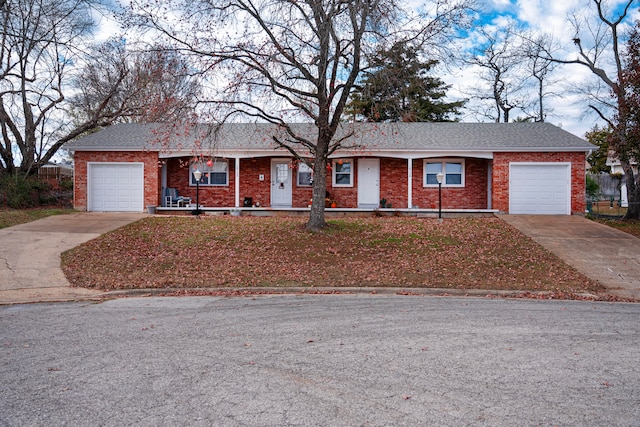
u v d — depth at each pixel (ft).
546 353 19.11
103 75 96.43
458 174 72.79
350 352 19.19
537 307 28.86
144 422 12.96
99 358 18.40
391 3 43.32
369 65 45.88
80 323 24.36
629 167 64.59
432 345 20.21
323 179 51.98
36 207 72.33
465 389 15.31
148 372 16.80
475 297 32.81
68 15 73.67
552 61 80.18
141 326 23.63
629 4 68.03
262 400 14.40
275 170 74.59
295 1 43.34
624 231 55.06
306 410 13.71
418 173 73.15
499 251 45.73
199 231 52.90
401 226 56.08
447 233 52.65
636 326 23.79
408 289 35.04
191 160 70.23
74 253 43.62
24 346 20.10
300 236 49.62
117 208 68.95
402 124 78.28
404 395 14.82
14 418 13.19
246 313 26.76
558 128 74.08
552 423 12.98
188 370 17.01
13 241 47.42
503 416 13.39
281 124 47.93
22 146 77.66
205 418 13.19
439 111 107.65
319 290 34.76
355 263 41.78
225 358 18.39
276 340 20.98
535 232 53.62
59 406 13.98
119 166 68.90
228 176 74.59
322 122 48.03
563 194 66.23
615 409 13.87
